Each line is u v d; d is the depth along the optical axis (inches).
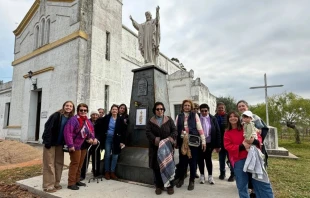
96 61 435.5
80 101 402.9
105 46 469.1
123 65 561.6
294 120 605.0
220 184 184.4
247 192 120.3
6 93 687.1
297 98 607.8
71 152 171.2
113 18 504.4
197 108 212.5
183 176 177.2
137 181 188.4
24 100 528.1
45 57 488.1
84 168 200.4
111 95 472.4
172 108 698.8
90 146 197.0
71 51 426.3
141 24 259.4
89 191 164.9
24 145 361.4
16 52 615.8
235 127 128.2
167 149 158.6
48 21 507.5
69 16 450.6
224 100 1327.5
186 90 681.6
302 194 161.6
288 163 303.4
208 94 785.6
